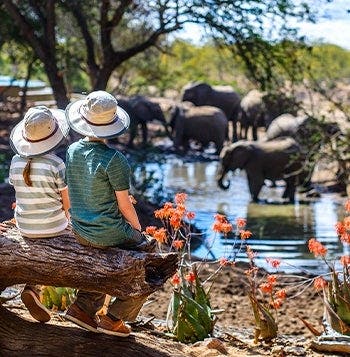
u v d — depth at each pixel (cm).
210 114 3178
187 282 817
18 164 616
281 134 2634
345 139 2019
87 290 611
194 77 4459
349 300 803
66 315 627
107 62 2141
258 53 1997
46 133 605
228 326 924
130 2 2064
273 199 2169
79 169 596
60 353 632
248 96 3534
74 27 2603
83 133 595
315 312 1044
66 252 604
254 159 2191
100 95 596
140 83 3466
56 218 613
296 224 1783
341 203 2078
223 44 2130
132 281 594
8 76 3888
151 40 2134
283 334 915
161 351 639
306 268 1327
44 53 2112
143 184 1834
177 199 794
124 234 597
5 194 1684
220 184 2247
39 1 2175
